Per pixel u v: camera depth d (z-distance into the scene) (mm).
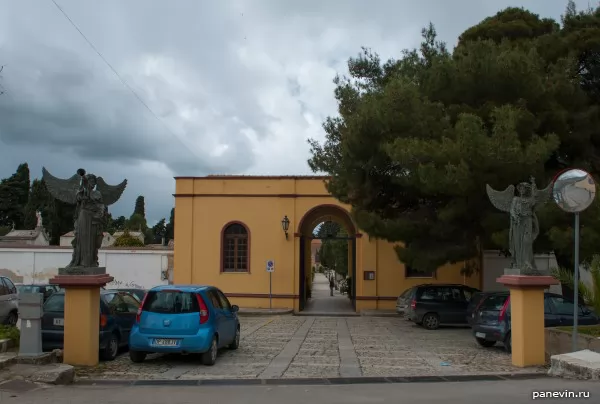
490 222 15984
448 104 17484
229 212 27812
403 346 15039
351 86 23984
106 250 28266
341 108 23344
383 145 16484
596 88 18750
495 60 16281
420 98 17516
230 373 10727
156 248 28766
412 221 18328
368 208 20078
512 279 11625
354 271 27484
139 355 11820
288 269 27219
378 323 22031
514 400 7945
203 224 27844
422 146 15578
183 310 11578
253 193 27766
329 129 26188
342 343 15570
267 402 7914
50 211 53406
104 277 11266
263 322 22109
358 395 8445
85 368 10750
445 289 20297
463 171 14781
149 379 9992
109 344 12273
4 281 17594
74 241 11203
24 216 59312
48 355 10172
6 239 46062
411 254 18312
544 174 15992
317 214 28609
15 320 17781
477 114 16469
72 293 11000
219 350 13836
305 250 29000
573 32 18266
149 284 28188
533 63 16297
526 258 11758
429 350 14227
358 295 26859
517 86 16188
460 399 8047
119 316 13031
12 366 9656
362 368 11352
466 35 20469
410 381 9898
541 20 20359
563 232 14523
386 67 25094
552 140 15219
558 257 17531
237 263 27688
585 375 9727
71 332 10961
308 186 27578
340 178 20859
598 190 14688
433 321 19859
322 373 10758
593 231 14391
